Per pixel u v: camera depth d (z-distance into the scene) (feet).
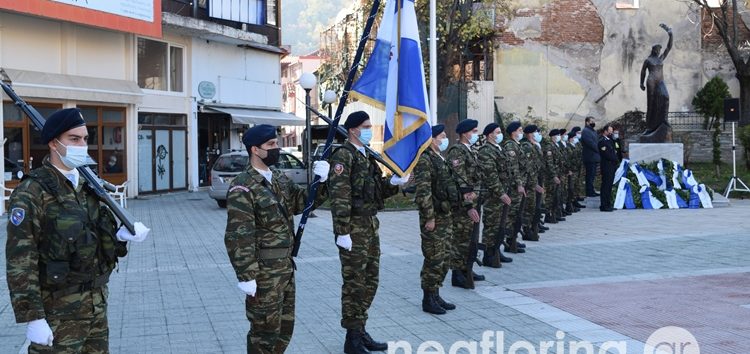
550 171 47.11
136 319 24.18
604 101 100.22
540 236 43.04
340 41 101.19
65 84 66.18
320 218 56.49
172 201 73.10
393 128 22.84
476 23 71.31
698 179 79.41
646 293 27.20
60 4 63.16
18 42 63.36
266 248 16.08
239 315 24.67
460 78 91.25
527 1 98.94
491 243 32.63
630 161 62.54
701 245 39.09
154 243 42.60
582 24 100.07
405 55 22.98
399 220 53.98
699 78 102.01
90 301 13.42
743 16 102.22
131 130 75.46
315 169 17.74
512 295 27.17
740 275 30.55
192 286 29.66
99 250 13.61
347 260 20.01
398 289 28.55
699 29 101.60
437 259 24.16
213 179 65.10
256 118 92.12
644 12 100.83
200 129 90.79
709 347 20.16
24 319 12.39
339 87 95.91
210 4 86.63
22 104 14.20
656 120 64.90
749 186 73.46
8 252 12.54
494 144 33.68
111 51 73.15
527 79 99.19
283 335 17.15
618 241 40.83
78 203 13.41
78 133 13.43
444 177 24.27
